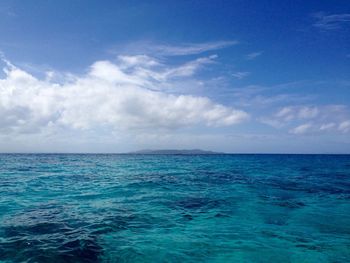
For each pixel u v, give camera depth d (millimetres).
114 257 7449
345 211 13312
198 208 13461
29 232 9156
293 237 9406
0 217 11094
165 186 21156
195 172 35594
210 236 9359
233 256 7773
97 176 29219
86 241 8461
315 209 13695
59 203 14258
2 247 7742
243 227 10453
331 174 33500
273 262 7477
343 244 8805
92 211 12469
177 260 7430
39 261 6910
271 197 16719
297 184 23094
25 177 26672
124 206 13688
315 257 7812
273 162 69938
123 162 68812
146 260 7359
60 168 41500
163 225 10508
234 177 28641
